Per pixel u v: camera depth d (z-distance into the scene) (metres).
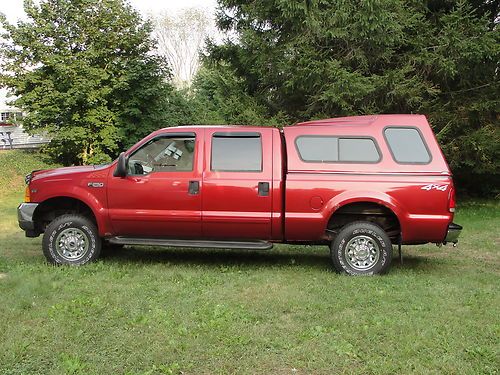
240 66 14.57
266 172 6.25
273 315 4.54
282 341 3.93
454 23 11.95
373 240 6.15
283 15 11.96
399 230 6.27
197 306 4.77
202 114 16.22
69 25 20.03
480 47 11.63
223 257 7.42
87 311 4.57
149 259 7.16
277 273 6.23
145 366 3.50
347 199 6.06
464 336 4.05
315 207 6.12
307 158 6.21
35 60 19.98
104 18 20.56
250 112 13.15
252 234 6.34
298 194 6.14
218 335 4.01
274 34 12.83
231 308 4.72
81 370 3.40
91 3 20.19
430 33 12.51
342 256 6.17
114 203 6.43
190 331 4.11
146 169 6.46
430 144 6.15
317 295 5.21
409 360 3.61
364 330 4.16
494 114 13.67
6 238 9.41
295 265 6.83
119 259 7.10
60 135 20.09
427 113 12.92
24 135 34.97
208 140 6.41
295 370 3.48
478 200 16.09
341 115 12.57
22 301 4.78
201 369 3.47
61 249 6.58
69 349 3.73
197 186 6.29
